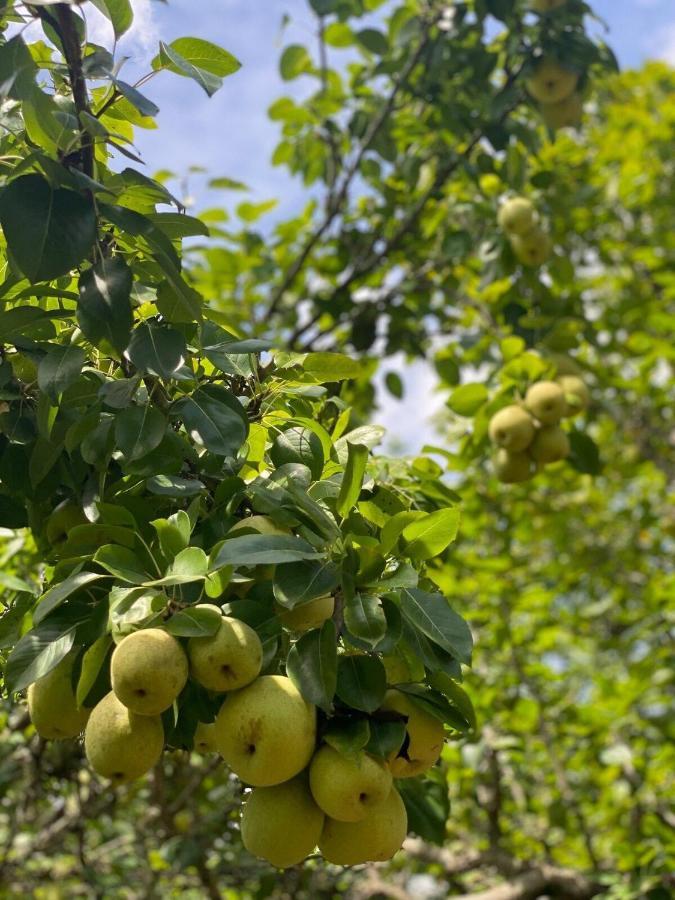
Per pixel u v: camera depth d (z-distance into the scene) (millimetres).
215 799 1872
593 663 2672
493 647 2158
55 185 820
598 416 2801
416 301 2426
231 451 864
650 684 2295
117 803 1813
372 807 763
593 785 2344
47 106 840
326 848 780
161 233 854
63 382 851
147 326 878
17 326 898
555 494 3000
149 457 888
